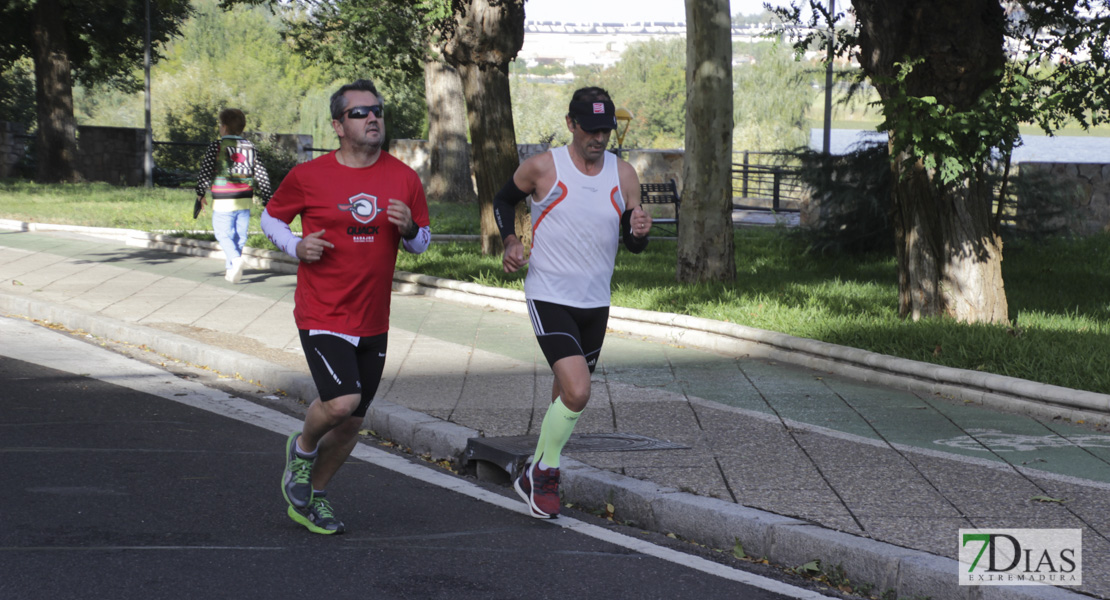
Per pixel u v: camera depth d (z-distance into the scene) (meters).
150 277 12.64
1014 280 13.32
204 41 97.69
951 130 8.80
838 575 4.43
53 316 10.14
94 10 34.62
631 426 6.52
